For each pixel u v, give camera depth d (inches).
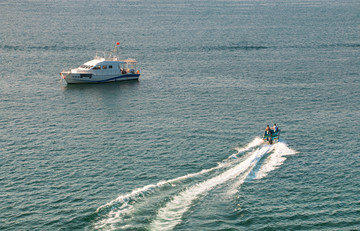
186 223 1560.0
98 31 6929.1
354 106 3115.2
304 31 7175.2
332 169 2043.6
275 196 1777.8
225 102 3223.4
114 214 1620.3
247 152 2240.4
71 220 1605.6
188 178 1915.6
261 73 4202.8
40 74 4065.0
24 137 2468.0
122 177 1959.9
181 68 4434.1
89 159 2162.9
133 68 4303.6
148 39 6210.6
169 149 2294.5
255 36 6609.3
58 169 2042.3
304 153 2235.5
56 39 6008.9
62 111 2997.0
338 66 4522.6
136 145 2354.8
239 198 1745.8
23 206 1704.0
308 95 3408.0
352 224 1592.0
